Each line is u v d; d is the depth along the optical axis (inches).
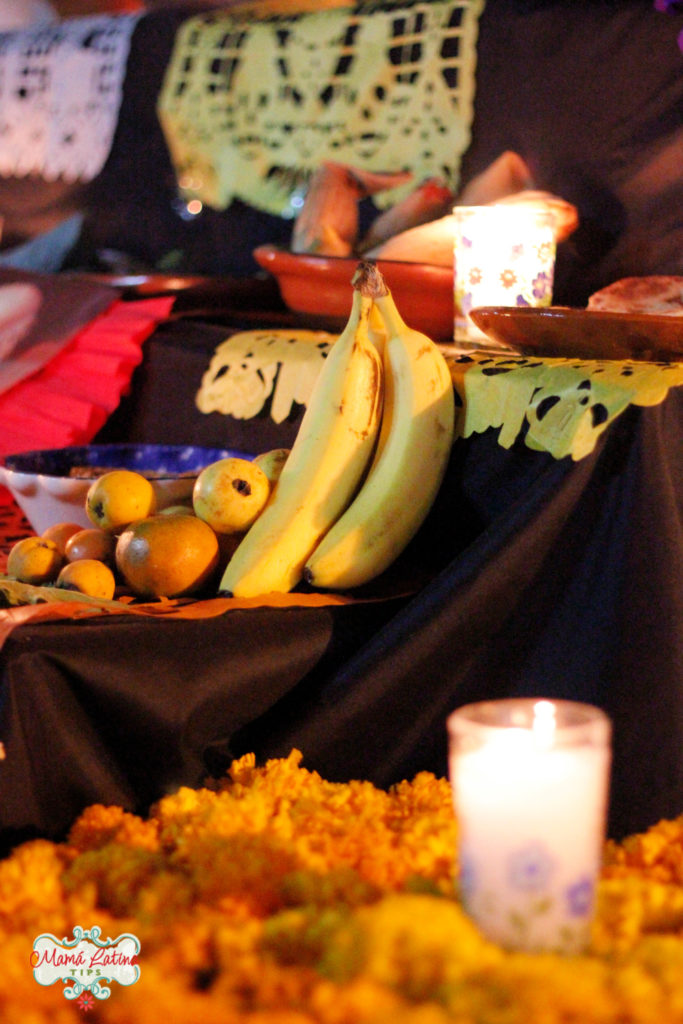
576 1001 22.8
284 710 36.6
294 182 75.6
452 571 36.5
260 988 24.1
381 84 69.8
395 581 40.6
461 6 65.4
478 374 40.4
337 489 39.3
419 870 29.3
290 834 30.5
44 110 88.7
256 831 30.0
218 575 39.6
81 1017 25.6
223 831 29.9
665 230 58.4
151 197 83.4
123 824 31.4
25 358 61.2
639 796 34.7
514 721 27.3
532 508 35.5
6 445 56.9
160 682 33.4
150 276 65.1
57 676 31.9
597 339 37.7
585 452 34.9
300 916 26.0
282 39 75.0
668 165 57.9
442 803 33.6
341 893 27.8
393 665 35.7
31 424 57.9
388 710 36.3
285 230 76.5
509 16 63.0
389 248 55.0
